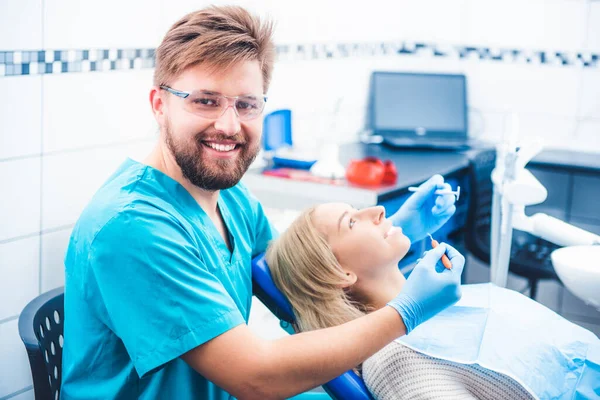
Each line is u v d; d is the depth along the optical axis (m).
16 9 1.97
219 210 1.57
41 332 1.53
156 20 2.40
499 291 1.74
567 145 3.63
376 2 3.62
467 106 3.70
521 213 2.05
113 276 1.26
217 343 1.25
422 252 2.78
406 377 1.36
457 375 1.39
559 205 3.49
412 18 3.84
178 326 1.25
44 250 2.13
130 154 2.37
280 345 1.24
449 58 3.81
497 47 3.70
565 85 3.58
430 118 3.62
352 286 1.53
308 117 3.23
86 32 2.17
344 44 3.41
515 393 1.39
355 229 1.51
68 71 2.13
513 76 3.69
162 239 1.27
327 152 2.71
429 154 3.25
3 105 1.97
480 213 3.24
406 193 2.64
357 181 2.58
